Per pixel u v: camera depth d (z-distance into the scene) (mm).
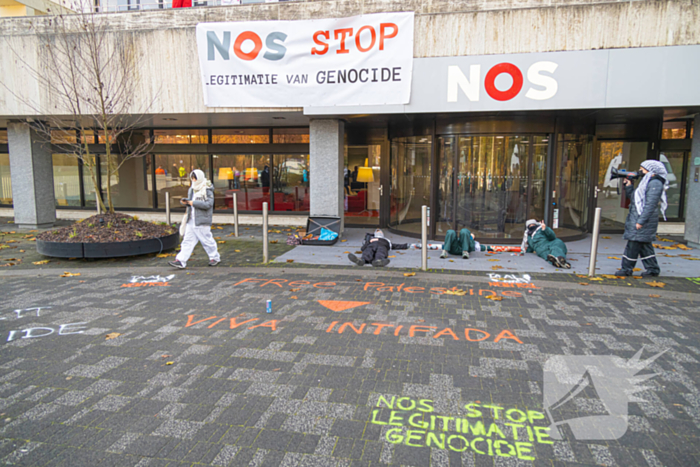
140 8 11555
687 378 3832
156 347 4559
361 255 8570
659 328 4961
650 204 6793
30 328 5094
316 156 10602
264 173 14117
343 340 4703
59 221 14656
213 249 8203
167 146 14406
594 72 8617
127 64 10625
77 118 11156
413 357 4285
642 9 8391
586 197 11328
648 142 11734
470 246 8867
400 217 11883
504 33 8930
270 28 9883
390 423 3211
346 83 9680
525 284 6758
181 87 10594
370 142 13156
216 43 10164
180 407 3432
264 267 8016
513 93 8953
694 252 9281
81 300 6148
